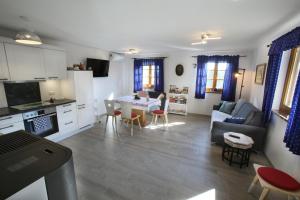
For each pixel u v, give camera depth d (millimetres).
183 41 3768
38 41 2240
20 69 2850
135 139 3525
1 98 2936
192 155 2852
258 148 2881
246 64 4852
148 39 3580
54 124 3326
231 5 1761
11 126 2605
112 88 5934
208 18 2186
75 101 3742
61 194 725
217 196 1915
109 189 2021
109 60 5617
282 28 2547
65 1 1698
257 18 2150
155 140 3475
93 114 4340
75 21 2361
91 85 4176
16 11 1978
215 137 3109
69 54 4133
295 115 1830
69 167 750
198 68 5297
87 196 1904
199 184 2117
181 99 5590
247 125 2967
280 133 2385
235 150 2801
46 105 3152
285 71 2611
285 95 2564
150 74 6328
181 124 4551
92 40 3730
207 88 5469
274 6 1762
